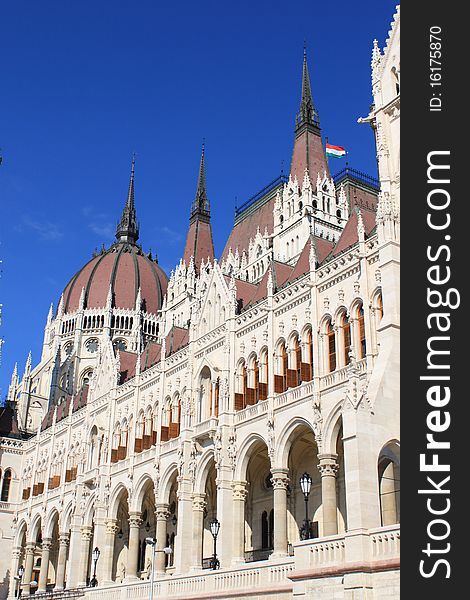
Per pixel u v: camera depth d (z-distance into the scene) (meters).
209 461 58.75
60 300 137.88
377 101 47.06
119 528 79.31
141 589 47.09
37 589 90.44
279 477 49.22
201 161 122.81
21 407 125.06
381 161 44.81
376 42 49.22
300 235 83.19
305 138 91.62
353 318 46.53
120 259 140.50
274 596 34.41
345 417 32.94
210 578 39.94
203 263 107.25
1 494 99.88
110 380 80.00
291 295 53.12
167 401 67.94
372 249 45.72
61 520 83.62
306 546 30.77
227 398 56.41
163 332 107.69
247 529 58.47
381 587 27.14
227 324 59.06
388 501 40.31
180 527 58.59
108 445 75.75
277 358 53.34
